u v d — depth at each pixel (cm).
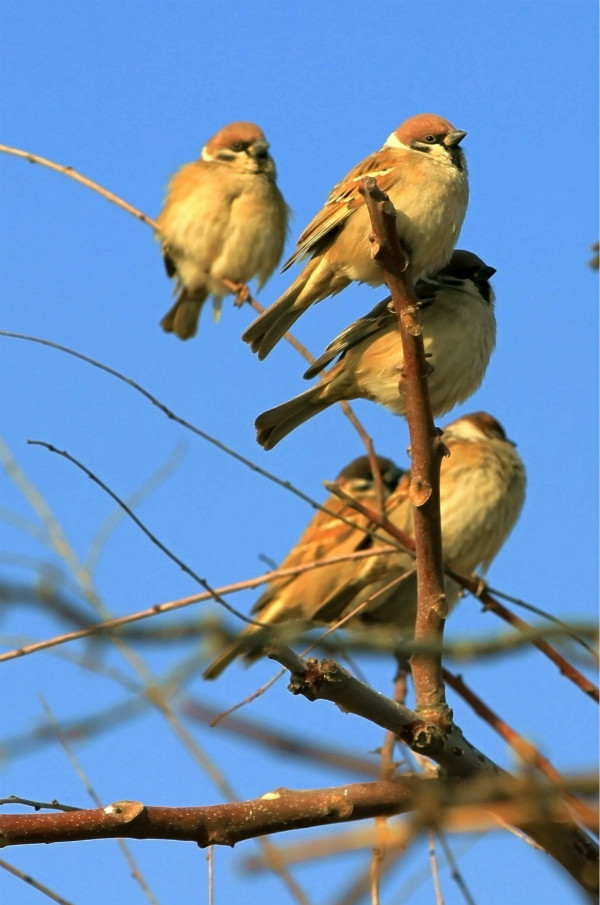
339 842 402
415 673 630
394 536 934
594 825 358
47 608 365
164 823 576
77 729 400
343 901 423
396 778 605
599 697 735
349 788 602
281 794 596
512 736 749
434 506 674
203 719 434
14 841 561
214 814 587
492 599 1031
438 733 596
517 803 368
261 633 378
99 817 571
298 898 484
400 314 712
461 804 383
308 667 565
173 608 669
